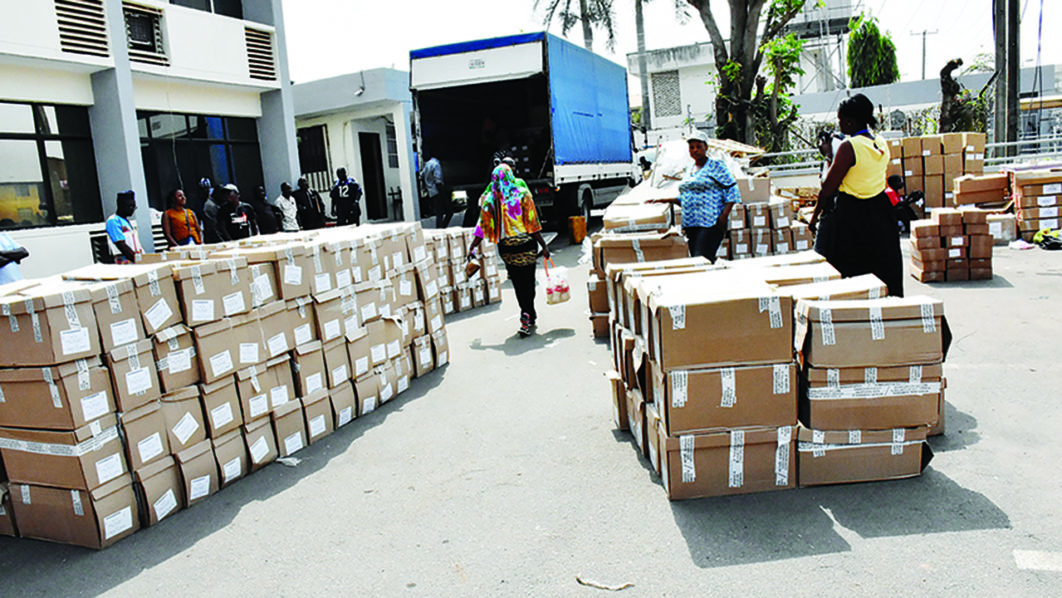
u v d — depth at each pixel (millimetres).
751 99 18609
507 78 13391
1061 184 10406
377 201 22656
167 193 13398
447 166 15555
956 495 3381
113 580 3307
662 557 3061
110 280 3818
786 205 8758
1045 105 28547
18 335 3494
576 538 3289
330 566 3252
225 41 13688
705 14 18641
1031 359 5242
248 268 4449
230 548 3506
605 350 6539
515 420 4941
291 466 4508
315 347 4906
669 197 8312
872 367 3436
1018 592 2637
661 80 36969
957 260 8156
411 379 6141
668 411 3461
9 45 10047
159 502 3869
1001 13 15914
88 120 11828
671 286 3746
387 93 19781
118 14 11508
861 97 4945
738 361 3434
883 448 3531
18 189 10930
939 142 12961
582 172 15758
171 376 3971
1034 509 3207
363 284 5410
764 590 2762
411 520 3623
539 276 11141
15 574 3457
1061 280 7789
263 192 13758
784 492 3545
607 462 4086
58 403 3512
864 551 2977
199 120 14102
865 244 4945
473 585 2990
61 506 3672
